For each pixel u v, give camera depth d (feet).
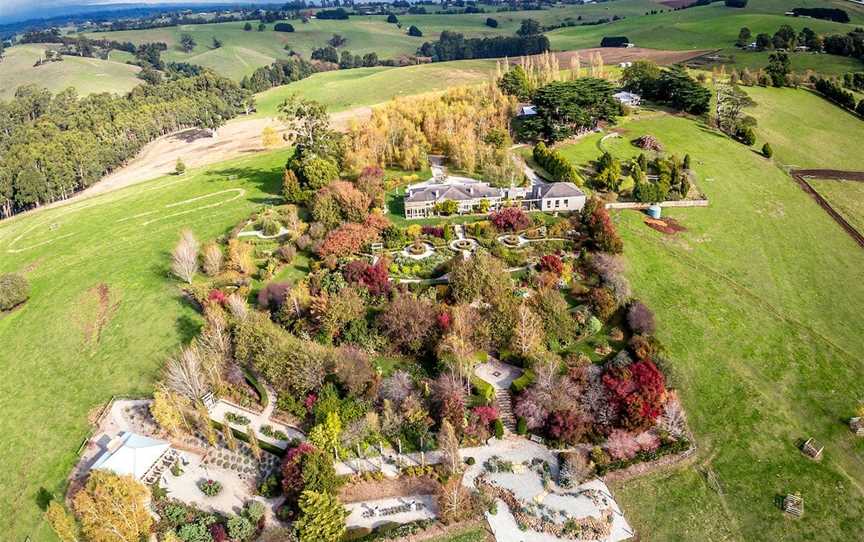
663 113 597.93
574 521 201.36
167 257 382.22
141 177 617.62
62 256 410.11
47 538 210.18
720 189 443.32
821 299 328.49
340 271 327.47
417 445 231.50
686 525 203.72
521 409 237.66
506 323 270.46
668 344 282.97
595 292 295.28
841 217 425.28
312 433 220.64
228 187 513.86
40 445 249.55
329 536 190.39
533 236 358.84
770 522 205.36
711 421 245.65
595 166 459.73
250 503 208.33
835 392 261.24
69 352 305.53
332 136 495.41
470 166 470.80
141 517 198.90
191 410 246.47
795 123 594.24
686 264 346.54
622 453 225.97
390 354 274.57
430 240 357.82
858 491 216.54
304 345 257.14
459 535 198.70
